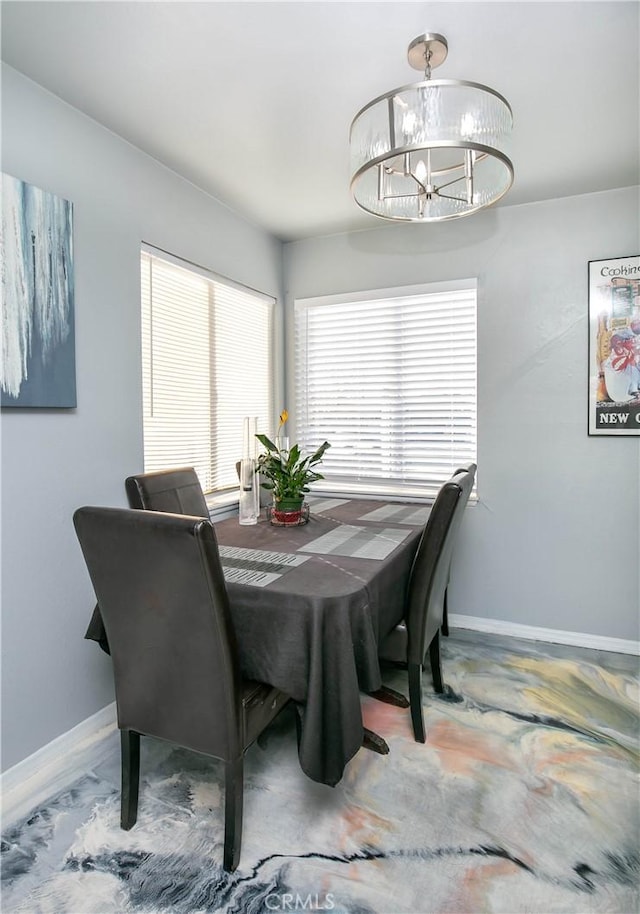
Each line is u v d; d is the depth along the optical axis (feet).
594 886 4.24
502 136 4.53
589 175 7.86
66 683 6.12
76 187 6.12
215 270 8.77
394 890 4.21
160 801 5.22
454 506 5.70
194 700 4.22
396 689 7.42
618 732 6.31
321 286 10.70
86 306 6.27
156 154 7.22
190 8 4.55
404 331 10.09
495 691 7.29
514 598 9.32
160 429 7.81
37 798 5.29
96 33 4.86
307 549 6.03
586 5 4.54
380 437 10.48
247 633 4.59
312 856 4.54
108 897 4.18
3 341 5.19
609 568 8.66
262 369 10.50
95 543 4.08
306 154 7.24
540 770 5.62
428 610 6.02
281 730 6.49
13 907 4.09
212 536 3.76
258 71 5.43
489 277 9.18
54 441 5.91
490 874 4.35
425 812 5.04
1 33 4.85
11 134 5.37
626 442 8.45
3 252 5.16
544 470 9.00
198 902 4.13
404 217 6.09
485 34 4.90
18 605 5.56
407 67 5.39
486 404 9.32
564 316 8.71
